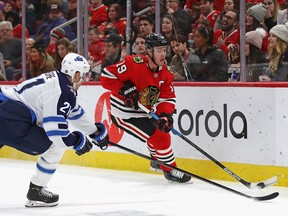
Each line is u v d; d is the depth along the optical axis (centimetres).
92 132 586
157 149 714
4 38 1012
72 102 554
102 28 937
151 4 880
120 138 834
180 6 862
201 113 757
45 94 544
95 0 947
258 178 708
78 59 555
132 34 871
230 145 731
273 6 793
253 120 710
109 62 900
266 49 773
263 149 704
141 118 713
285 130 685
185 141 749
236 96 724
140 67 684
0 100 554
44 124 546
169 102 692
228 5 825
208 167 752
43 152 569
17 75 1007
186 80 824
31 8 1004
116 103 714
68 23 980
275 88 691
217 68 798
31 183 593
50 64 968
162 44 667
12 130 548
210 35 799
